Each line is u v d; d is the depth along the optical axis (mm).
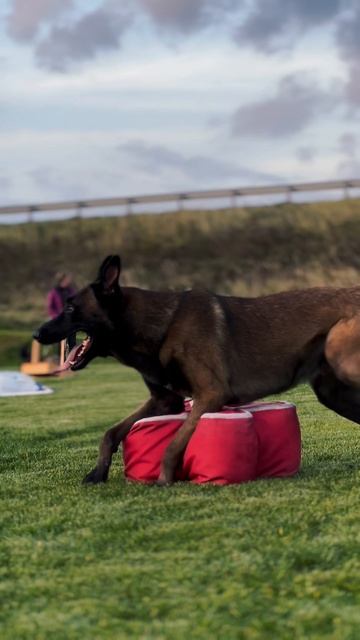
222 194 55406
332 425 10445
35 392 17391
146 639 4020
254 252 49844
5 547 5594
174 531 5715
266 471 7301
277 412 7395
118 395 16594
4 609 4488
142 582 4773
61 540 5676
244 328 7176
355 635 3984
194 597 4523
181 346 7062
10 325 40500
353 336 7059
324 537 5465
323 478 7219
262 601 4430
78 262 51562
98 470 7387
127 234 54094
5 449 9961
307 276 46812
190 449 7098
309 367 7332
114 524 5965
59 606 4488
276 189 54719
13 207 57375
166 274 48938
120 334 7230
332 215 52406
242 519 5922
